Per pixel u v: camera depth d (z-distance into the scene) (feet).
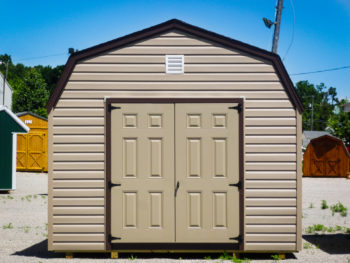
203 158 22.30
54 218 22.18
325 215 36.68
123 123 22.33
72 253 22.36
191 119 22.36
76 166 22.25
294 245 22.20
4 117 46.80
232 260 21.74
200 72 22.44
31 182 57.77
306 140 162.50
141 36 22.38
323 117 310.45
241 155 22.24
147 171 22.26
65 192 22.22
